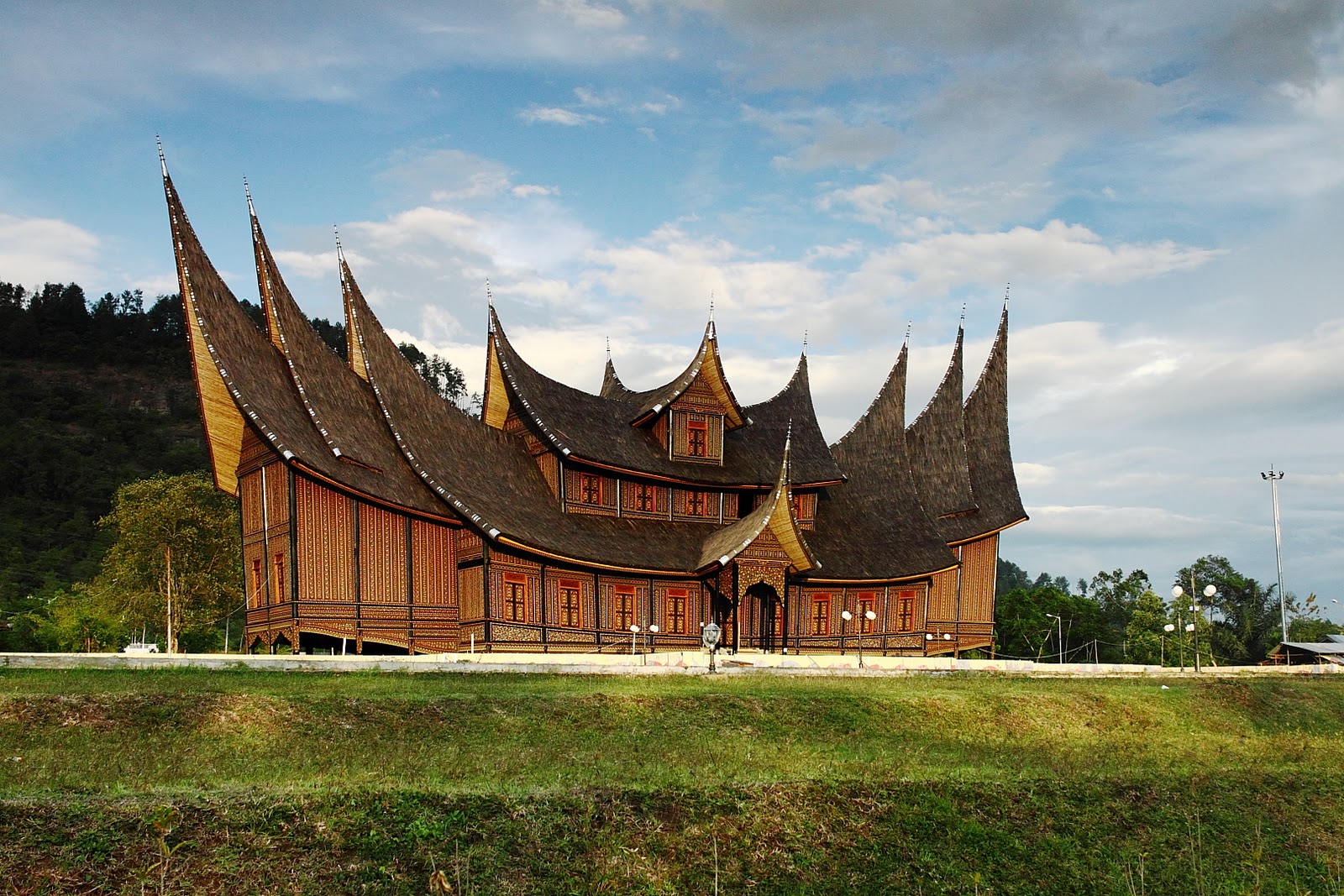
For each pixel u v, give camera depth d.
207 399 34.28
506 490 40.28
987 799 20.41
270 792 16.98
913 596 48.62
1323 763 25.56
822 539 47.75
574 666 30.80
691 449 46.59
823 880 17.31
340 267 40.22
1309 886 19.22
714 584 43.44
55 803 15.98
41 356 134.00
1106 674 38.12
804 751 23.61
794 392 52.97
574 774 19.66
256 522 35.84
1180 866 19.22
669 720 25.50
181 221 33.47
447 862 15.97
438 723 23.45
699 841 17.56
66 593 65.56
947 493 53.06
